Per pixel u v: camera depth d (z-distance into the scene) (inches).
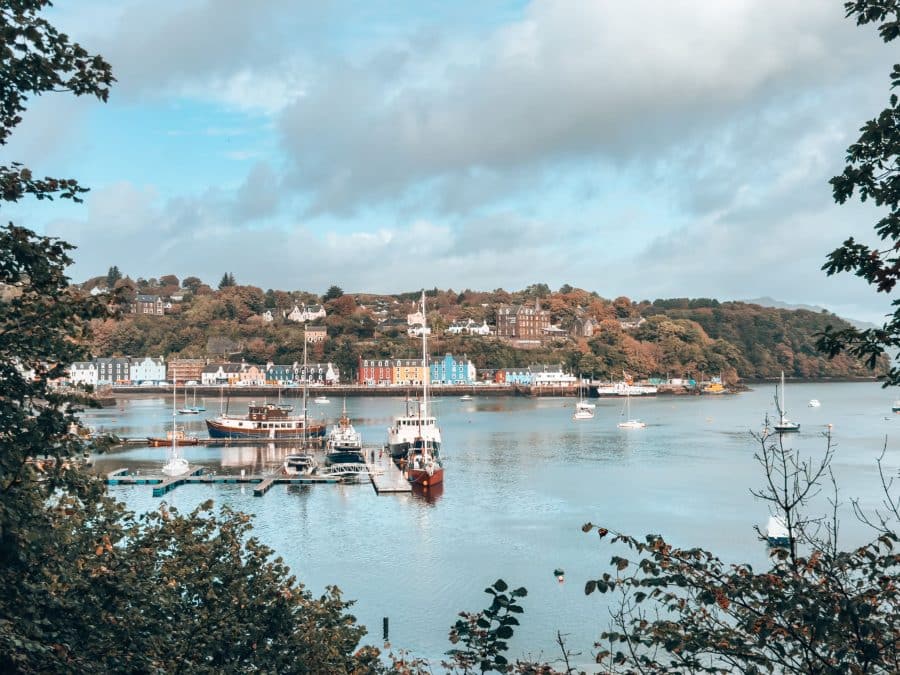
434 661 1363.2
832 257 507.2
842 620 410.9
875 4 503.5
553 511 2603.3
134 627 638.5
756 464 3590.1
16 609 557.6
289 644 749.9
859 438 4719.5
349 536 2273.6
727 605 438.6
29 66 530.9
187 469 3408.0
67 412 586.6
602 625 1540.4
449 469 3590.1
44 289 578.6
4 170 550.3
